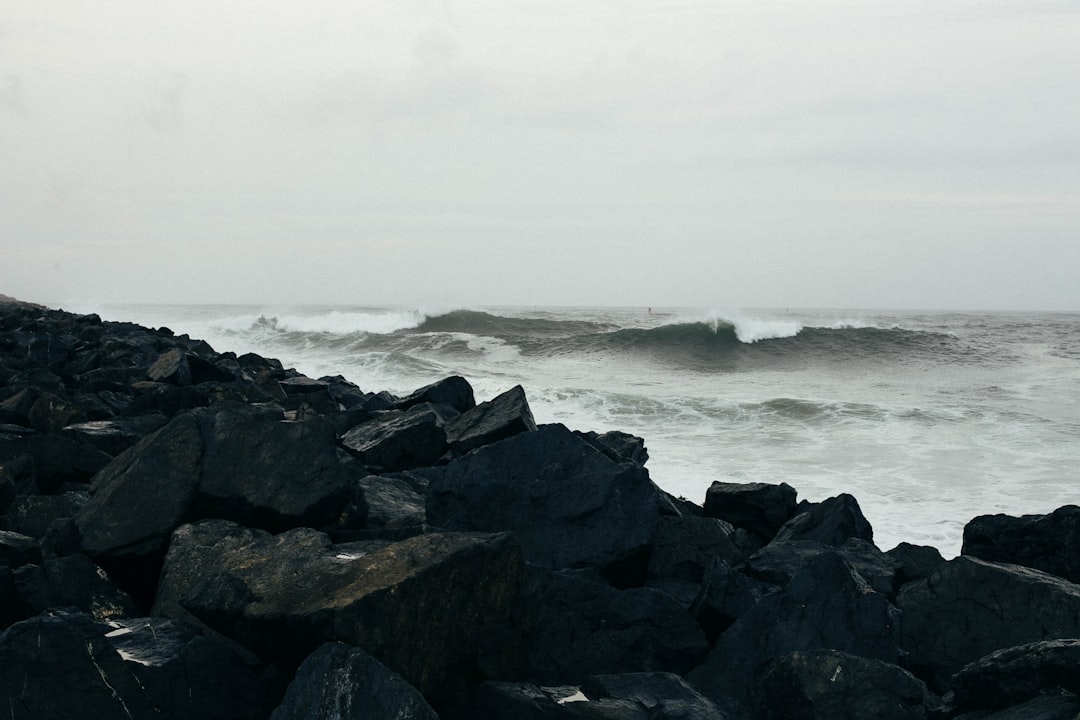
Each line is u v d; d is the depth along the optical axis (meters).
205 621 4.91
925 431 20.27
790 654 5.06
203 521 6.12
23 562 5.88
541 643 5.50
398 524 6.84
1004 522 7.26
